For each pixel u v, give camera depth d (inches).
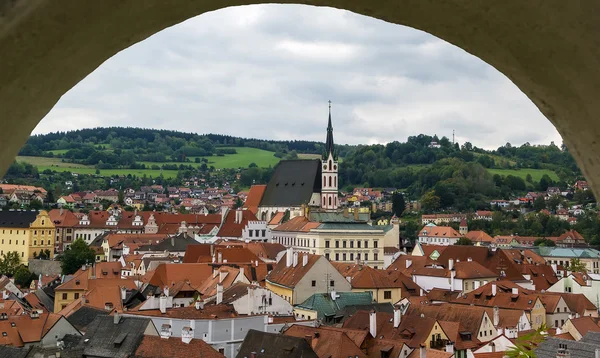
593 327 2605.8
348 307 3373.5
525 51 254.7
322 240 5762.8
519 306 3410.4
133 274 5201.8
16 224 7559.1
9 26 209.0
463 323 2842.0
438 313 2972.4
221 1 258.5
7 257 6131.9
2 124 241.3
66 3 217.5
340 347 2278.5
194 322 2497.5
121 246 7234.3
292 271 3841.0
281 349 2162.9
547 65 253.3
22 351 2214.6
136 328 2295.8
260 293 2960.1
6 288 4421.8
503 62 271.7
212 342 2518.5
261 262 4640.8
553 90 263.1
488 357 1966.0
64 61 244.7
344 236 5807.1
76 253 6038.4
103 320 2388.0
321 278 3708.2
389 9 264.4
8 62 223.1
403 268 5324.8
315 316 3297.2
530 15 234.5
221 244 5565.9
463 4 245.0
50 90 254.4
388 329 2674.7
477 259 5103.3
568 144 278.1
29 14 210.7
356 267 4259.4
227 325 2564.0
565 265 7194.9
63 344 2466.8
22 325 2573.8
